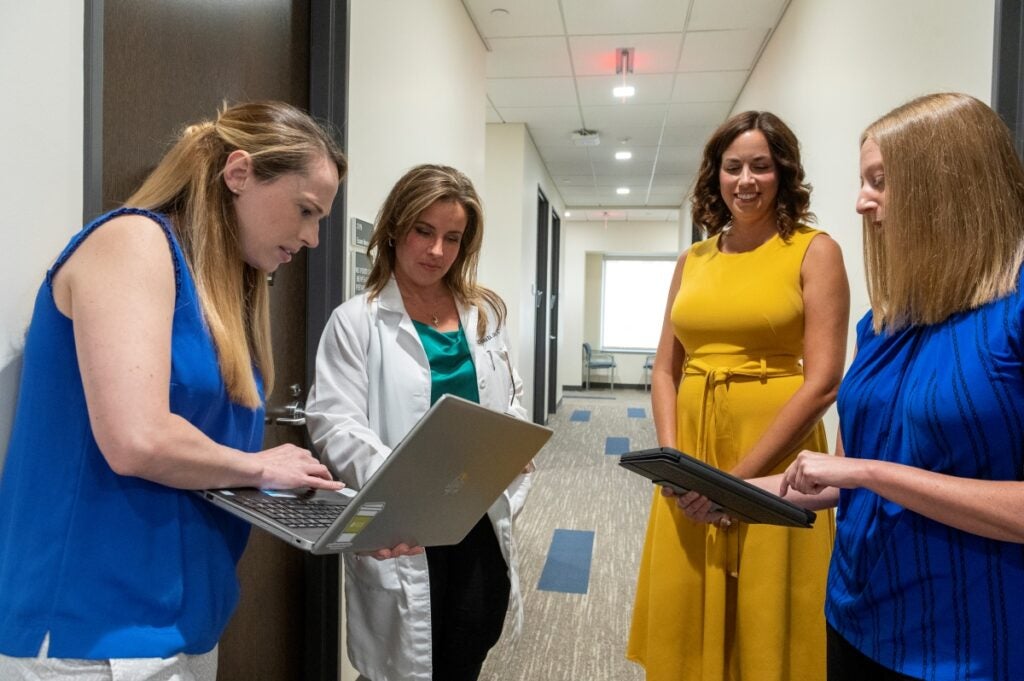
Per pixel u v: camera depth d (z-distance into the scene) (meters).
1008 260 0.73
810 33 2.78
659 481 1.14
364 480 1.16
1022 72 1.25
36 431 0.71
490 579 1.35
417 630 1.23
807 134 2.82
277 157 0.80
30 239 0.83
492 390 1.40
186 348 0.75
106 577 0.71
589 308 10.82
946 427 0.73
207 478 0.74
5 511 0.73
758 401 1.26
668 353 1.50
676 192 7.89
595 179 7.26
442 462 0.82
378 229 1.32
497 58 3.96
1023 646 0.70
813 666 1.21
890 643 0.79
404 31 2.35
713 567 1.24
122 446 0.66
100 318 0.68
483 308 1.43
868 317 0.94
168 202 0.80
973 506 0.69
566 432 6.49
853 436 0.89
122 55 1.08
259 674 1.60
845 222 2.27
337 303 1.81
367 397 1.30
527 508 3.88
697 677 1.29
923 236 0.77
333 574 1.84
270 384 0.96
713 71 4.12
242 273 0.89
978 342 0.72
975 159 0.75
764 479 1.11
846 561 0.89
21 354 0.82
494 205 5.32
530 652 2.23
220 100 1.38
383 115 2.15
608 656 2.21
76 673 0.70
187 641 0.76
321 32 1.78
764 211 1.33
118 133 1.07
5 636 0.70
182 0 1.24
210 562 0.79
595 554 3.15
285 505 0.81
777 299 1.26
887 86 1.93
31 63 0.82
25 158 0.82
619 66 4.05
